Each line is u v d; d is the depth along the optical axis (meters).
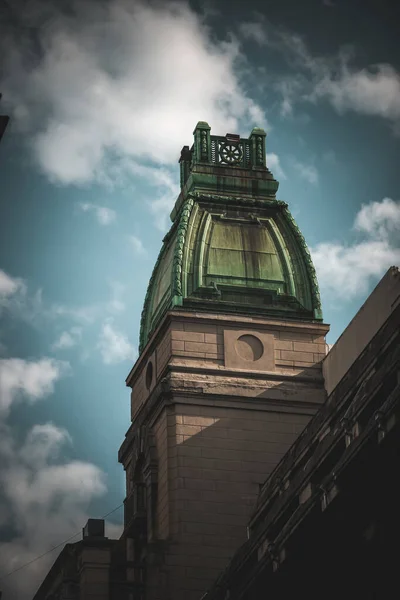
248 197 76.12
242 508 69.19
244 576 57.72
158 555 67.50
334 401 54.78
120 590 66.88
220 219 74.88
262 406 71.25
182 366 71.19
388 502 49.34
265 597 56.28
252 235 74.75
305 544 52.59
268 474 70.06
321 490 50.19
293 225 75.44
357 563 51.97
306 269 74.38
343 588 52.62
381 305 65.00
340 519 50.53
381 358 51.03
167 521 68.88
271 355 72.25
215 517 68.88
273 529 55.06
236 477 69.81
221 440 70.31
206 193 75.81
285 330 72.81
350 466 48.59
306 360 72.50
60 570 70.00
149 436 71.56
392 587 50.25
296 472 59.44
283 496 54.50
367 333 66.62
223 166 76.75
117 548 68.75
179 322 71.94
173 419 70.38
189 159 79.19
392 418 46.34
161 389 70.69
